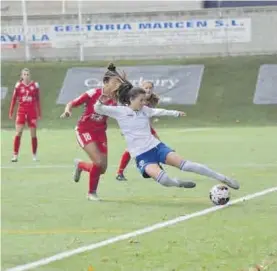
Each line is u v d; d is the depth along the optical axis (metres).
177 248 10.98
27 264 10.26
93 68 47.75
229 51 49.78
